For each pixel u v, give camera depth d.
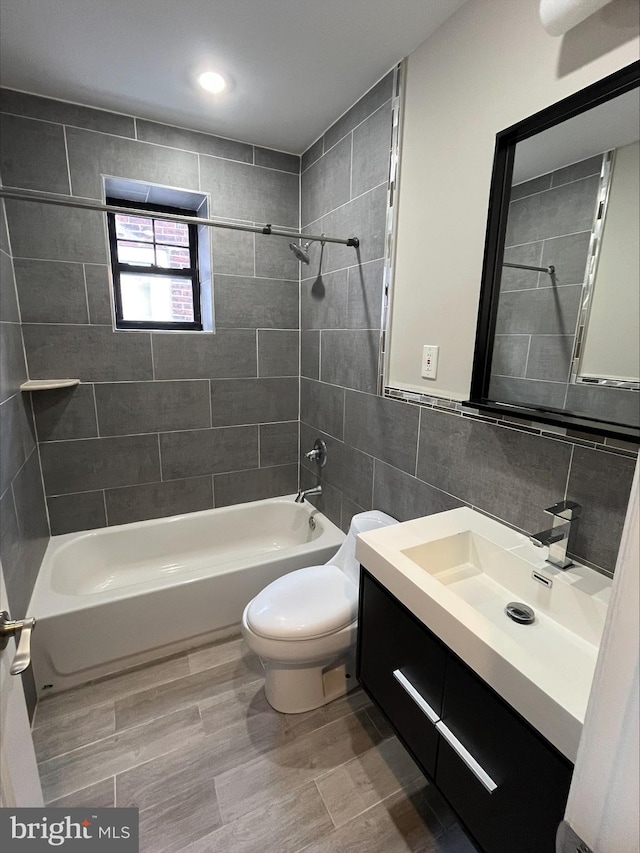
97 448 2.16
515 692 0.74
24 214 1.81
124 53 1.49
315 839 1.16
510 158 1.17
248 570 1.92
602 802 0.38
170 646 1.82
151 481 2.32
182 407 2.31
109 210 1.51
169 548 2.37
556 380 1.13
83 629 1.62
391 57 1.51
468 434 1.41
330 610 1.45
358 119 1.79
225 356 2.35
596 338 1.03
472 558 1.27
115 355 2.10
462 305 1.39
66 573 2.01
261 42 1.43
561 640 0.98
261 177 2.23
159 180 2.01
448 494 1.53
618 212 0.96
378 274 1.76
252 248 2.29
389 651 1.14
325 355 2.25
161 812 1.22
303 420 2.60
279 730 1.48
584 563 1.09
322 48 1.46
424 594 0.95
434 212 1.46
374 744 1.43
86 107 1.83
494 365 1.30
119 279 2.19
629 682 0.36
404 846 1.15
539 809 0.73
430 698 0.99
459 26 1.29
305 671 1.51
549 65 1.06
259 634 1.39
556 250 1.10
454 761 0.94
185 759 1.37
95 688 1.65
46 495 2.09
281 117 1.93
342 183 1.95
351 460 2.12
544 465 1.17
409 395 1.66
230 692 1.64
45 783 1.29
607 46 0.94
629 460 0.97
